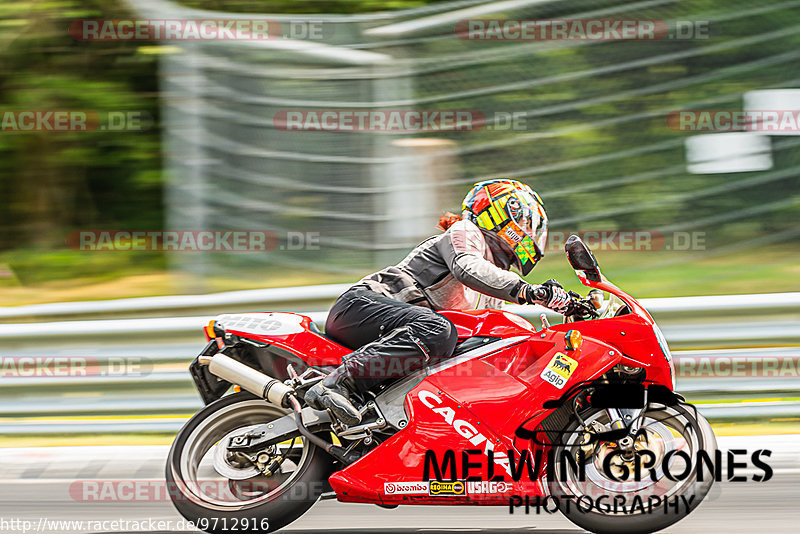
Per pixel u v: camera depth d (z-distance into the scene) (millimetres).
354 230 26078
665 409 14219
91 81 33844
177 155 26781
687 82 28531
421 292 14914
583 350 13891
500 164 27031
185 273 26516
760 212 27844
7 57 33656
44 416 19703
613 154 27719
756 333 19938
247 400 14586
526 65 27438
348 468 13781
